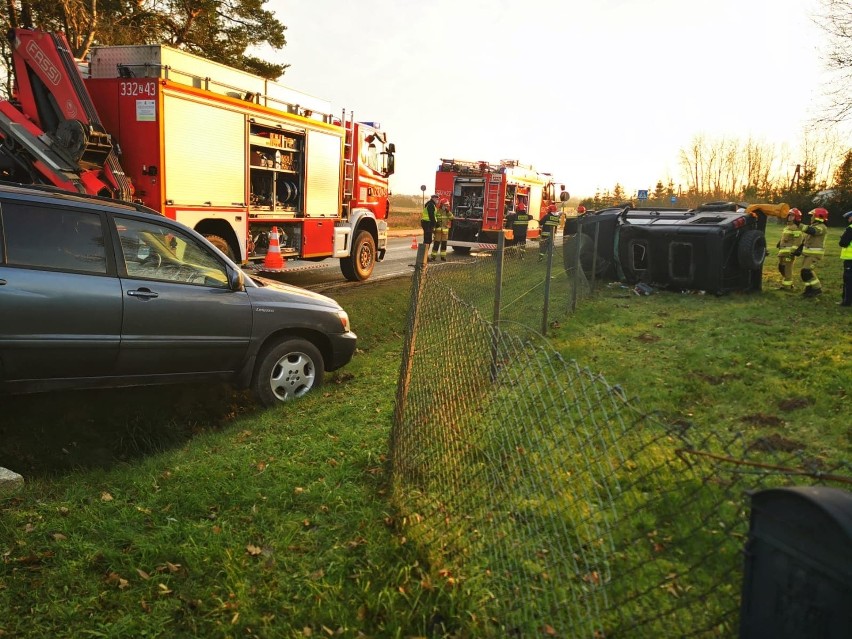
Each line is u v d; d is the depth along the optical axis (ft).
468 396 11.18
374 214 49.34
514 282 25.48
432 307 13.84
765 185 213.05
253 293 19.39
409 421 13.47
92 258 16.08
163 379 17.63
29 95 28.07
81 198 16.44
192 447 16.47
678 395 18.15
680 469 7.10
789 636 4.47
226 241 33.27
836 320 28.53
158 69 28.12
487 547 9.62
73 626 9.05
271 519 11.91
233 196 32.91
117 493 13.20
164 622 9.16
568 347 23.81
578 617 7.34
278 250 35.70
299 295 21.02
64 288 15.40
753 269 36.83
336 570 10.21
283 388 20.27
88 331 15.84
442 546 10.23
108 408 18.69
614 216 40.27
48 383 15.65
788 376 19.89
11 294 14.64
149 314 16.84
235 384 19.29
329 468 14.07
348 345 22.00
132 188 28.45
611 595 7.25
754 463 5.39
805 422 16.06
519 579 8.68
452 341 12.37
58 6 62.85
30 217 15.25
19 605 9.43
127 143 28.58
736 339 24.48
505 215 71.20
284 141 37.04
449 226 60.13
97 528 11.55
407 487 12.23
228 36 86.17
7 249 14.84
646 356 22.79
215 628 9.06
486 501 9.97
